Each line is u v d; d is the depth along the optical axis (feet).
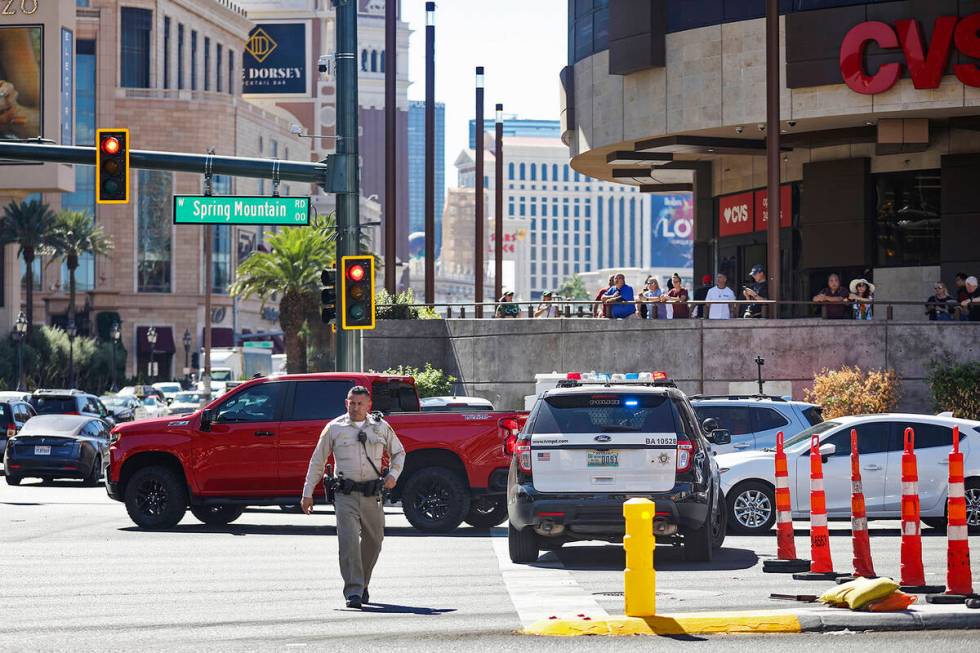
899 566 108.68
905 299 272.10
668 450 108.17
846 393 217.15
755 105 252.62
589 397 110.01
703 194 321.73
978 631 74.69
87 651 70.38
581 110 291.38
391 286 307.17
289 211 202.18
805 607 82.58
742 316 250.16
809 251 284.20
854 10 244.42
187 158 199.82
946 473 139.74
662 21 263.49
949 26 237.04
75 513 171.94
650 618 75.87
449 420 145.07
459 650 69.97
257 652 69.87
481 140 388.16
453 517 143.74
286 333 516.73
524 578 102.63
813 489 98.78
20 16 449.89
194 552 125.59
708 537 110.32
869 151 276.21
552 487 108.68
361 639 73.77
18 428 257.14
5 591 96.12
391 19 307.99
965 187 261.85
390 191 307.99
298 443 148.56
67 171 506.48
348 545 86.84
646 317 248.11
